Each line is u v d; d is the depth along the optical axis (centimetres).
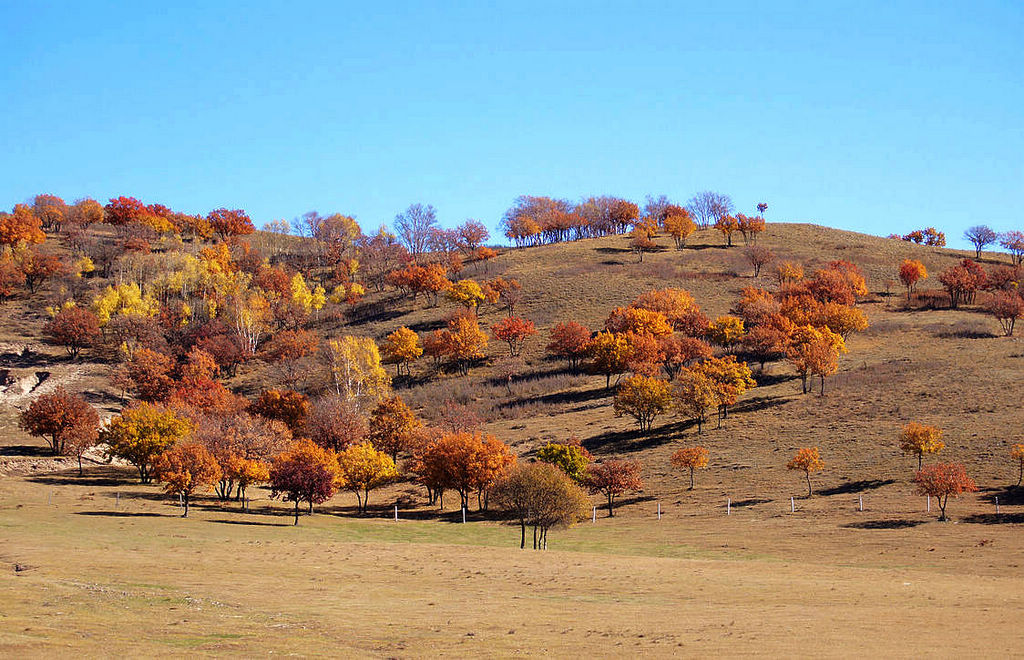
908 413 9550
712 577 4469
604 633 2944
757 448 9331
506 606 3522
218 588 3812
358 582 4166
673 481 8800
